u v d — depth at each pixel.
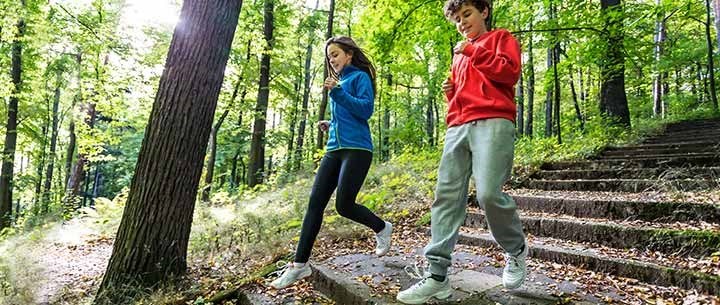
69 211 10.41
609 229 3.08
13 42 11.06
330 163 2.61
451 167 2.07
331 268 2.98
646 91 16.84
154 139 3.54
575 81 19.22
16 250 5.71
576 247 3.07
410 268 2.90
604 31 8.20
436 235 2.08
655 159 5.13
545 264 2.87
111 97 12.48
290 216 5.19
